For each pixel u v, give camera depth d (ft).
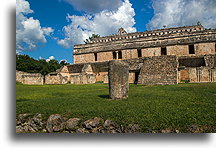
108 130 18.81
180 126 17.61
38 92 50.08
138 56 112.16
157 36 106.22
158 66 73.00
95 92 44.57
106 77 85.87
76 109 24.36
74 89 56.08
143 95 35.12
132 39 112.27
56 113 23.25
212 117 19.15
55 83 96.94
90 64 107.34
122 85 31.73
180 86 49.62
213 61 76.43
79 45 128.47
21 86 73.61
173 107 23.70
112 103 27.63
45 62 167.12
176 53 96.53
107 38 140.67
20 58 150.51
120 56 119.96
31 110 25.22
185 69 76.74
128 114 21.13
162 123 18.21
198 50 91.81
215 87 42.70
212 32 95.04
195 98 29.50
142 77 70.54
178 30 118.11
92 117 20.89
